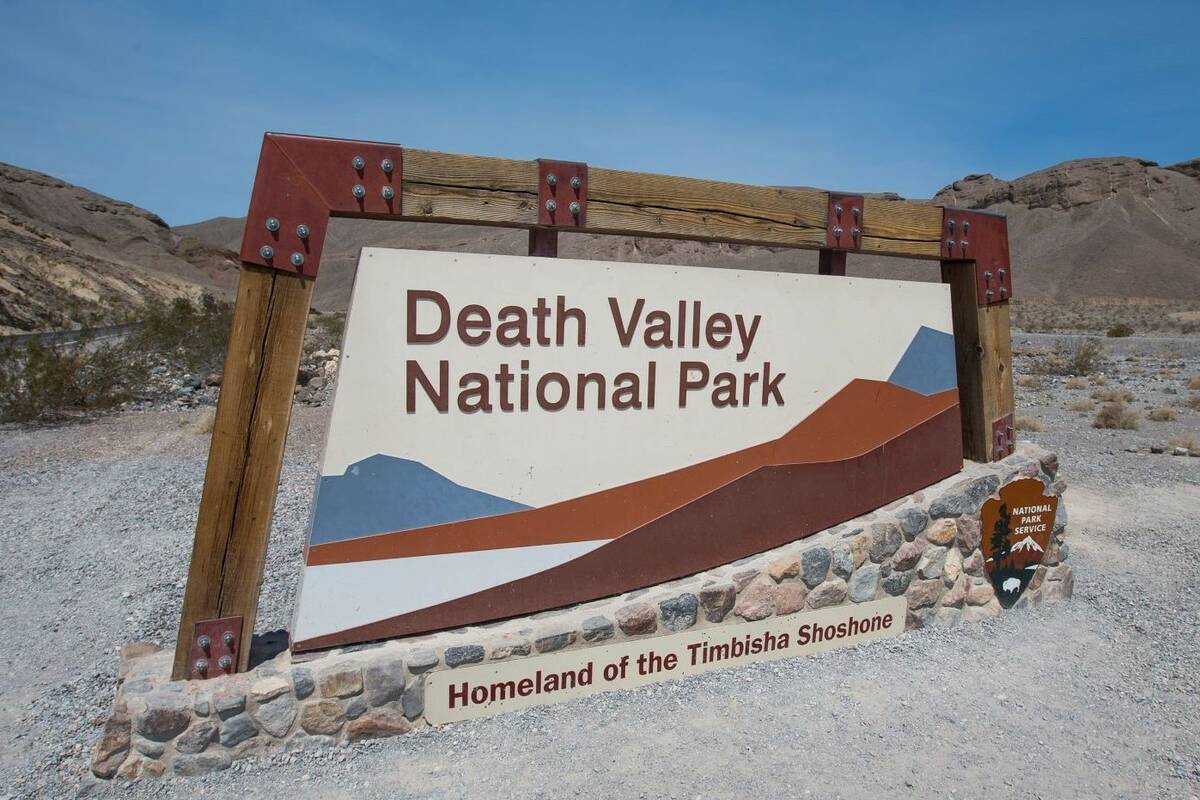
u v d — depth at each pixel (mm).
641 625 3793
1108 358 29062
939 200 199125
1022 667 4168
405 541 3463
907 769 3244
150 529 6984
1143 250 136750
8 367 14305
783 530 4293
